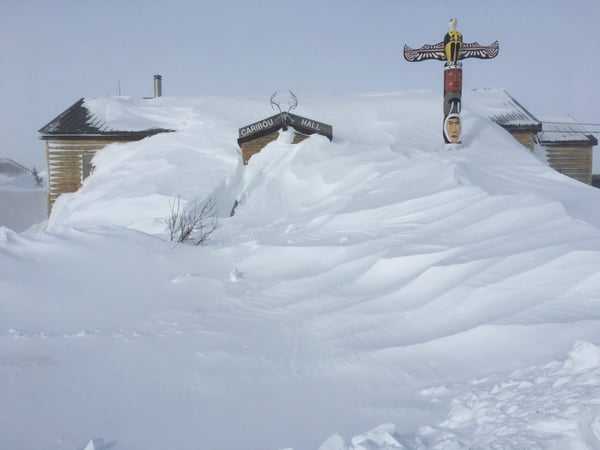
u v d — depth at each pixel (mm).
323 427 4062
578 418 3125
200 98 21625
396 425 3922
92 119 19203
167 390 4828
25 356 5625
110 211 13969
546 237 7438
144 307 7363
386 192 11898
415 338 5531
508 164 13461
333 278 7906
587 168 19922
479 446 3168
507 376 4250
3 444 3879
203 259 9461
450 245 7871
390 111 19453
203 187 14367
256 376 5121
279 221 12320
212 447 3816
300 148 15641
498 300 5852
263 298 7531
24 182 30578
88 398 4652
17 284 7590
